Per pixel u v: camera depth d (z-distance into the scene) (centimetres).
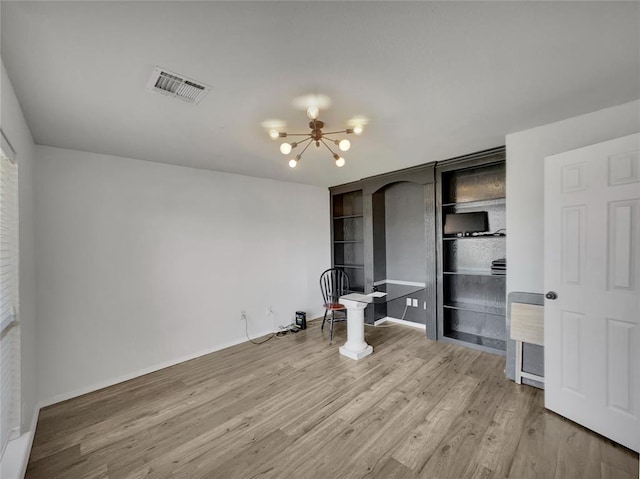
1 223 169
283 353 348
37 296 246
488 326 365
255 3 112
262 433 204
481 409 225
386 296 354
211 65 151
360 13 119
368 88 178
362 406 233
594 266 194
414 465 171
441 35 133
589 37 136
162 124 221
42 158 253
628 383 179
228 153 294
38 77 157
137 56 142
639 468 164
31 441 196
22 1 106
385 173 408
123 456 185
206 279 355
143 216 309
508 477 161
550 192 218
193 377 293
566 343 210
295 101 191
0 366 163
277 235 434
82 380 268
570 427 201
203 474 169
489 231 354
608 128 214
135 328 301
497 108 210
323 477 165
